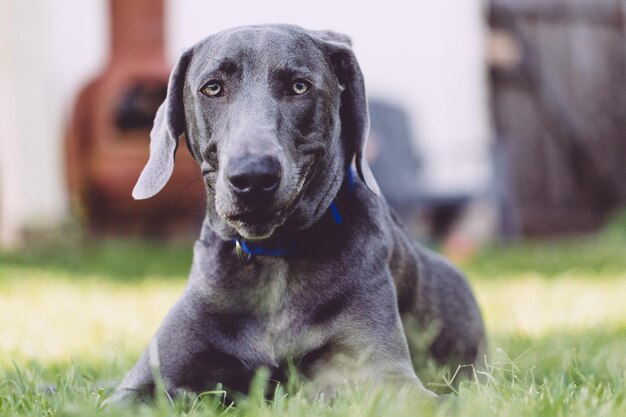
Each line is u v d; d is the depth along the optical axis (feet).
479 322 14.35
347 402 10.12
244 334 11.57
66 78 33.55
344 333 11.50
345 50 11.91
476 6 38.34
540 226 40.09
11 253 28.89
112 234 31.68
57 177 31.27
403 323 12.94
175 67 11.91
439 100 37.52
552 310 19.15
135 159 29.55
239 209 10.37
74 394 10.91
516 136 39.58
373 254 11.91
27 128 30.68
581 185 40.65
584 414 9.20
